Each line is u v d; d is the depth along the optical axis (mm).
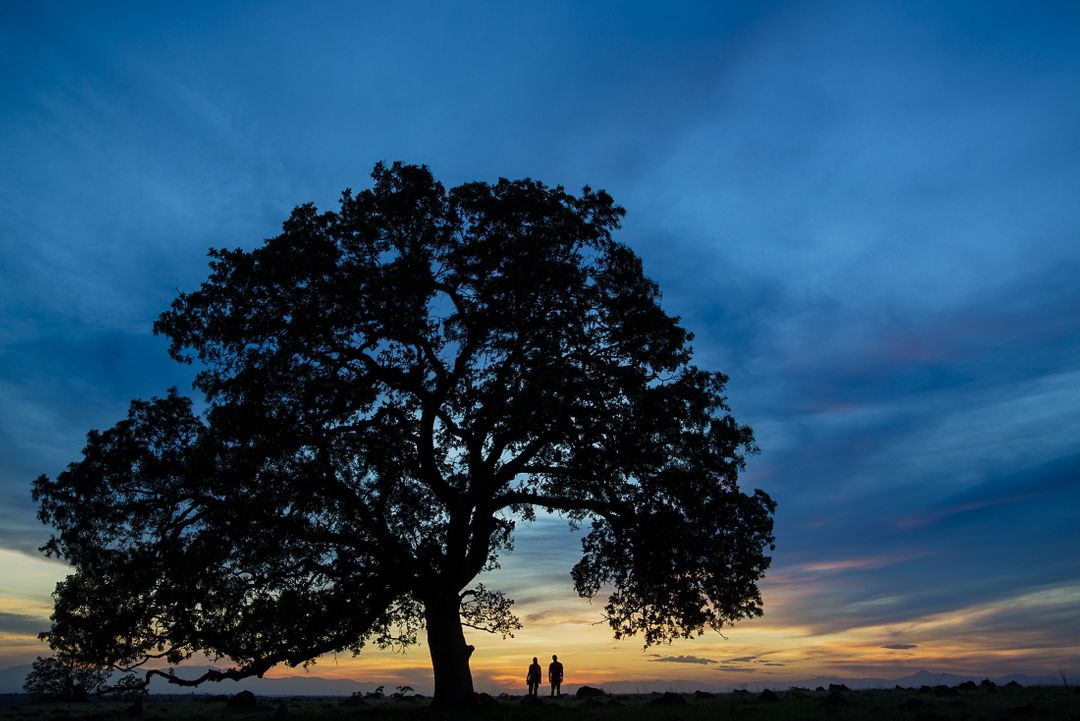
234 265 22672
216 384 22312
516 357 23062
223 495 21359
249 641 20891
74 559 20844
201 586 20781
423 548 23469
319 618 21453
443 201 23750
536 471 24297
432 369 23812
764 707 24016
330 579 22141
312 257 22109
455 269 23469
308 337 22594
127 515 21234
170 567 19844
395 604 24688
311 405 21734
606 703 28750
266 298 22797
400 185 23625
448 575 23703
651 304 23938
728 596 22922
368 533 23250
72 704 41062
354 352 23156
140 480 21250
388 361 23391
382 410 22500
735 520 22938
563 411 20953
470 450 23750
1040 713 18828
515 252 22938
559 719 21594
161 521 21531
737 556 22500
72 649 21203
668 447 23688
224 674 21125
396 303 22422
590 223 24438
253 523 21562
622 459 22688
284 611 20250
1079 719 17625
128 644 20734
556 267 22703
